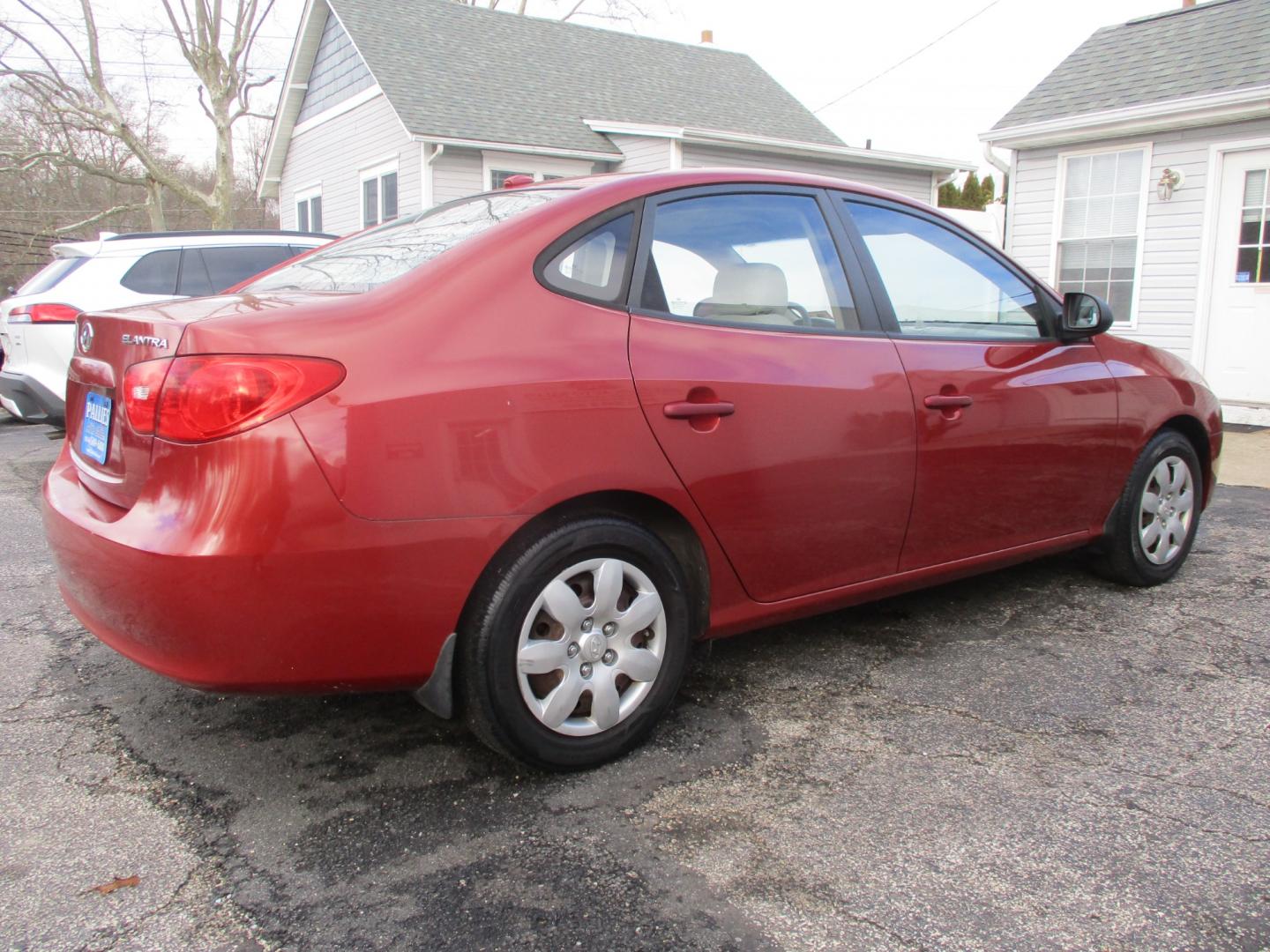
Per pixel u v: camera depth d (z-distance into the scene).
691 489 2.55
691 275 2.69
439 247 2.55
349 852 2.16
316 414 2.05
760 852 2.15
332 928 1.90
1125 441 3.73
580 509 2.43
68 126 20.05
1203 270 9.12
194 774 2.52
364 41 14.68
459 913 1.95
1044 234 10.39
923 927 1.90
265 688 2.12
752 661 3.26
